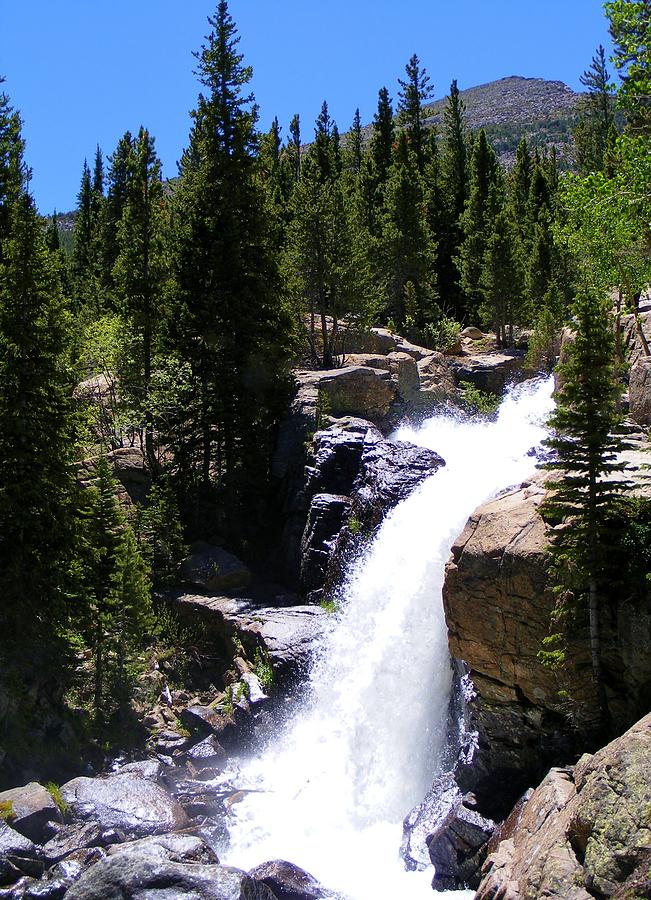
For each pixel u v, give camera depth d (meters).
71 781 21.58
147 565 31.81
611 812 11.79
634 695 15.98
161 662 29.66
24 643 25.28
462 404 50.25
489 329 70.06
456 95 100.88
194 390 38.75
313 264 50.28
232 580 33.44
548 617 16.84
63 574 26.11
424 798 20.09
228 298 39.66
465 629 18.12
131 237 45.22
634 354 27.38
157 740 26.17
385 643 24.77
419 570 24.75
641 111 20.50
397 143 85.00
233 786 23.62
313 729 25.31
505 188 90.38
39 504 25.92
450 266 77.94
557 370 17.09
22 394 25.94
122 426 39.69
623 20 18.47
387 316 65.31
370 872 18.09
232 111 43.00
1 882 16.62
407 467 30.42
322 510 32.69
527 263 66.88
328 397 39.38
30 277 25.98
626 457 19.83
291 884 16.16
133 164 44.38
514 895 12.41
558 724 17.17
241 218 41.91
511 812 15.89
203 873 14.54
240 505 37.81
